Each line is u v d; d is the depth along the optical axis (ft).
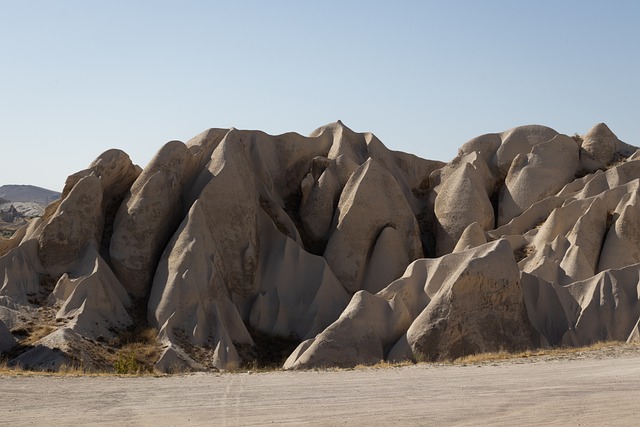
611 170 163.73
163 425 44.91
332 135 178.19
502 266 111.04
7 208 556.10
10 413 48.78
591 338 115.55
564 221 147.64
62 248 128.47
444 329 105.70
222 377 68.03
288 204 165.68
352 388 58.03
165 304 123.75
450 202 163.12
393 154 181.98
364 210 153.58
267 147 168.55
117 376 68.85
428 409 48.49
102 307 120.98
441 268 117.91
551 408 47.67
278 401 52.54
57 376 67.97
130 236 132.57
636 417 44.73
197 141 159.84
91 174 134.72
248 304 137.69
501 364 71.31
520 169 173.27
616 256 140.36
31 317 118.32
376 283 148.56
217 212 139.44
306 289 139.13
